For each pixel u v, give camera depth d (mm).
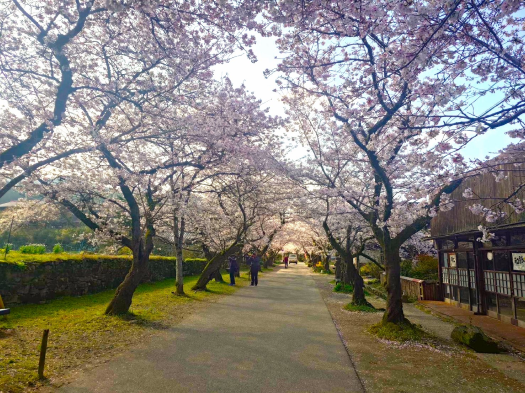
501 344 7445
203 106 8781
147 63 7898
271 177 13391
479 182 9656
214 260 16781
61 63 6027
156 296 14070
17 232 18328
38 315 9195
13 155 5457
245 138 9828
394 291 8828
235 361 6105
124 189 10070
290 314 11180
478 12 4301
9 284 9984
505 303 10047
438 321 10586
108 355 6320
